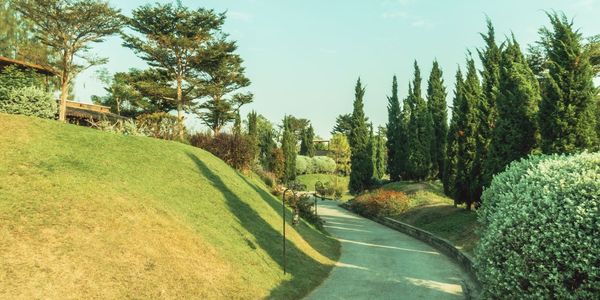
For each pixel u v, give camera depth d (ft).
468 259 53.57
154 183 49.78
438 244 72.74
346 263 58.90
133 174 48.85
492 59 83.66
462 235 71.05
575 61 53.01
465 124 89.10
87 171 43.01
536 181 31.71
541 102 55.31
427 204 110.11
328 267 54.90
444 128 144.05
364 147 173.58
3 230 29.25
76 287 27.73
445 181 101.96
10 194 33.42
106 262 31.37
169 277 33.65
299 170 253.85
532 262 28.55
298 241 60.39
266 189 97.19
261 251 47.91
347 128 357.20
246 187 72.95
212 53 145.18
